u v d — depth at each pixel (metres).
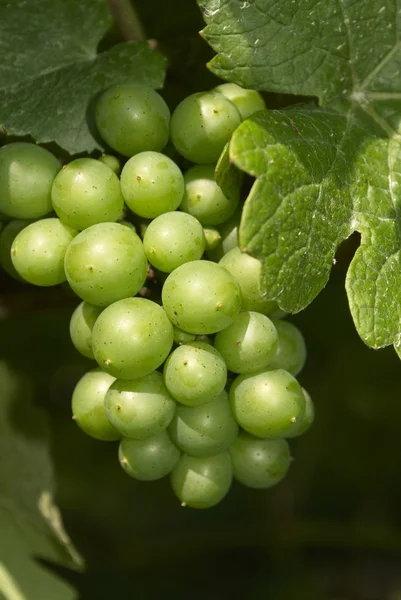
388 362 0.54
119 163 0.41
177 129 0.40
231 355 0.39
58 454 0.56
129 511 0.59
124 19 0.44
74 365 0.53
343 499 0.59
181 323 0.39
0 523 0.47
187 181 0.40
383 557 0.61
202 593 0.60
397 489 0.58
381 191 0.41
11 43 0.43
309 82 0.41
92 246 0.39
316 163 0.40
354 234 0.45
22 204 0.40
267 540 0.59
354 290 0.40
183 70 0.44
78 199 0.39
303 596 0.59
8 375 0.50
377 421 0.55
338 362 0.54
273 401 0.39
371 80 0.42
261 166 0.39
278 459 0.41
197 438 0.39
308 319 0.53
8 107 0.42
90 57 0.43
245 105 0.42
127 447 0.40
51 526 0.48
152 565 0.60
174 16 0.44
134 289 0.39
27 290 0.46
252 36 0.41
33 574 0.47
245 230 0.38
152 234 0.39
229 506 0.60
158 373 0.39
